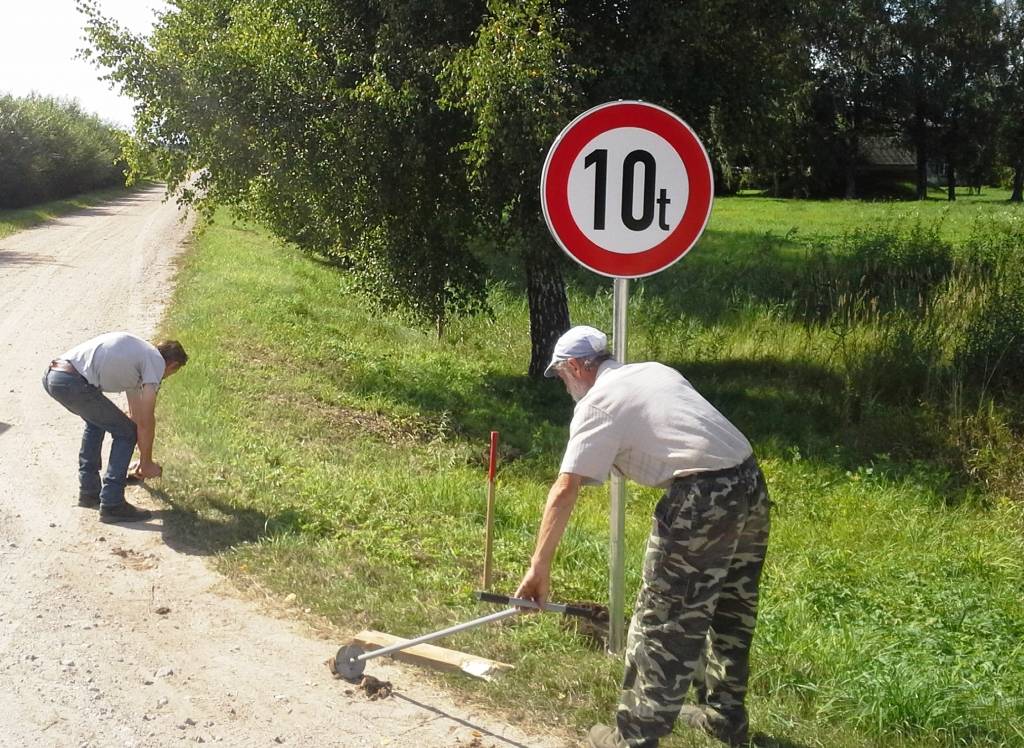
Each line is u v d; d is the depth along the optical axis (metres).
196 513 6.73
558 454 11.56
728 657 3.98
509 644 4.80
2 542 6.19
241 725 4.09
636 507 9.41
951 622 6.70
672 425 3.62
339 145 13.70
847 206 44.97
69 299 18.25
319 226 15.13
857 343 15.45
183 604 5.31
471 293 15.52
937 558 8.53
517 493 9.12
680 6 13.44
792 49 15.52
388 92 12.65
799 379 15.05
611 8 13.80
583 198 4.51
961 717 4.61
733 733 3.99
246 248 26.89
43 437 8.87
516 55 11.59
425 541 6.59
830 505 10.09
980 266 16.25
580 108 12.37
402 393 13.63
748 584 3.90
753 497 3.66
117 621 5.08
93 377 6.45
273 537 6.24
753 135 15.49
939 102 59.50
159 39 13.30
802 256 23.25
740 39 14.40
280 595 5.43
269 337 15.34
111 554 6.02
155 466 6.70
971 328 13.90
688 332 17.83
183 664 4.62
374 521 6.85
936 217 29.52
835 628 6.19
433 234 14.53
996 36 59.84
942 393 13.27
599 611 5.11
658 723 3.62
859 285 18.25
